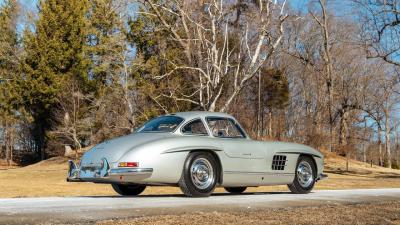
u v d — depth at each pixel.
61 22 45.03
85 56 44.31
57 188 17.81
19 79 45.84
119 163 7.49
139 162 7.49
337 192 9.78
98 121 38.91
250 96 41.59
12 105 46.44
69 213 5.64
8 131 56.66
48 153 47.03
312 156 9.57
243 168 8.50
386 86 56.31
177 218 5.52
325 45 47.28
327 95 50.44
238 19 27.88
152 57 36.34
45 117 47.69
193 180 7.91
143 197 8.03
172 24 32.72
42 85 43.88
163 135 8.09
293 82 54.53
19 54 50.00
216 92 22.94
